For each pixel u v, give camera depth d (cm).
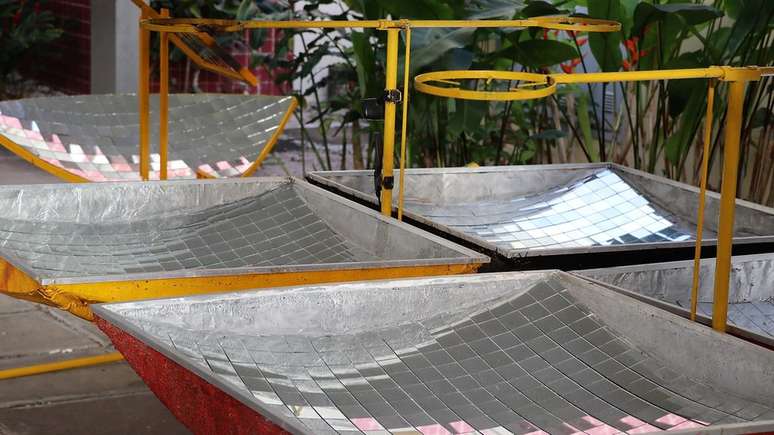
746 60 396
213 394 147
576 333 203
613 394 185
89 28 801
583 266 253
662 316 193
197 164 399
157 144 402
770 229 302
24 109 388
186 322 181
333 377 185
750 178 428
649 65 416
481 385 187
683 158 407
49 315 388
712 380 184
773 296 250
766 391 176
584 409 180
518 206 334
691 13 369
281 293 192
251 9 573
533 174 342
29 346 356
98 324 171
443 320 207
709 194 320
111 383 329
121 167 388
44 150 377
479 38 430
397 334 201
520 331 204
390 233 254
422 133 455
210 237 279
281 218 287
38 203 273
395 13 407
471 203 333
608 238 313
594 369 192
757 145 415
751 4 369
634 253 256
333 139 768
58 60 850
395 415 174
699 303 237
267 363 183
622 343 199
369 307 201
